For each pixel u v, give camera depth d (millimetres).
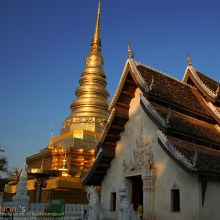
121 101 19984
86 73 47500
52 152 35875
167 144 16125
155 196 16844
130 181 19297
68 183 29688
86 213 22031
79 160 35781
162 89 19375
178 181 15812
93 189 16922
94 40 50906
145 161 17781
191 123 18891
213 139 18359
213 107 21031
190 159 15234
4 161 50656
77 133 39625
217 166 15914
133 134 19406
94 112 43500
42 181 27938
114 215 19141
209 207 14961
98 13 53344
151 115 17438
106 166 20531
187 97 20969
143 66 20391
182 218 15133
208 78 25047
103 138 19969
